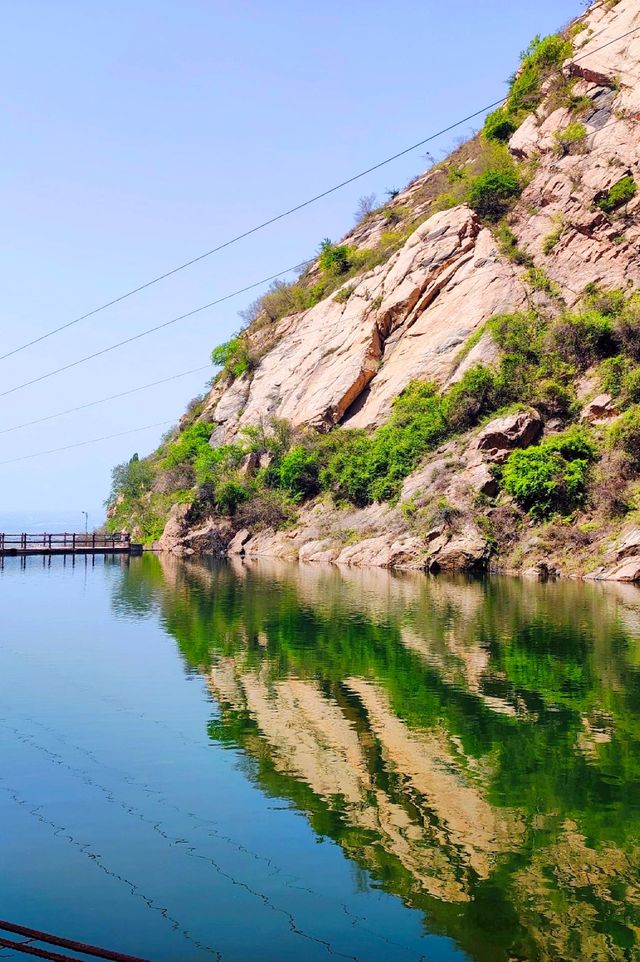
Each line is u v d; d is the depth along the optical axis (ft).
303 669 70.38
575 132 219.82
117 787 43.47
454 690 62.59
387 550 168.14
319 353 257.75
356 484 200.23
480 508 159.33
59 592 131.95
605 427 161.79
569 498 153.38
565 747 49.01
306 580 144.97
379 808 40.42
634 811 39.91
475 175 256.32
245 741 50.90
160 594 127.54
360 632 87.81
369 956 28.27
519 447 166.40
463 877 33.73
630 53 221.87
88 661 74.49
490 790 42.52
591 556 141.69
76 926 30.22
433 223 240.73
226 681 66.44
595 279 196.54
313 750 49.08
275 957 28.22
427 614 99.60
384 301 241.76
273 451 238.07
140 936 29.50
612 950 28.66
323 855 35.60
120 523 298.56
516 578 141.90
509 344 186.80
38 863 35.12
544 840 36.76
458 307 222.48
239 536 227.61
